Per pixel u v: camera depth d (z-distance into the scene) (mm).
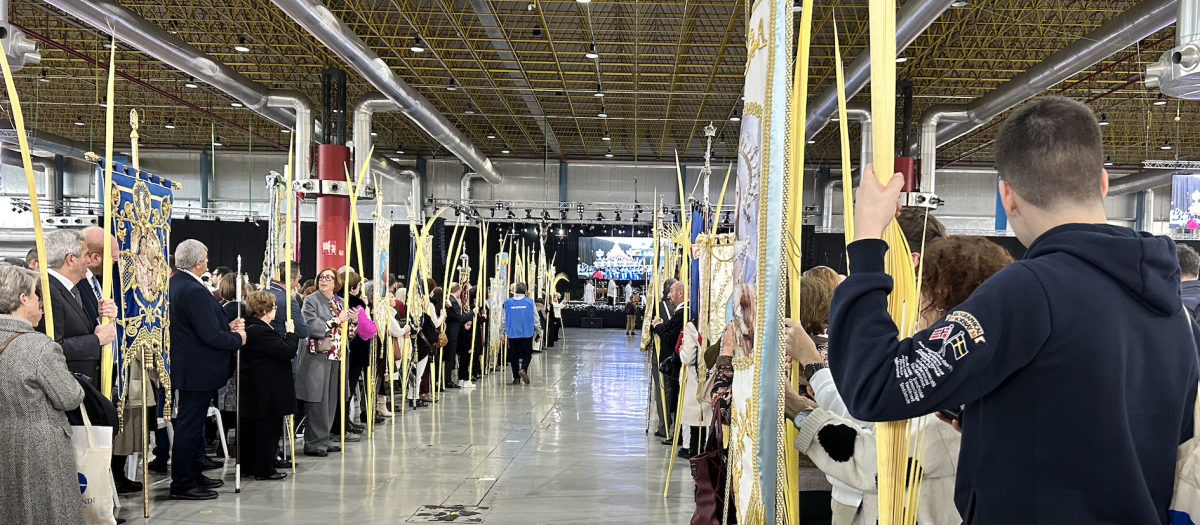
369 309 6594
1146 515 901
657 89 16922
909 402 947
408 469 5105
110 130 3209
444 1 11500
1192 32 6504
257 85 13188
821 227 22750
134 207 3484
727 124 20062
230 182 23469
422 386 8383
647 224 22953
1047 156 992
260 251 20297
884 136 1070
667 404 6176
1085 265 947
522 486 4711
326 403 5523
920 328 1433
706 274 3963
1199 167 15656
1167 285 954
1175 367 957
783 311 1178
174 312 4051
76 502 2625
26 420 2529
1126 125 18641
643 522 3992
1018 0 11000
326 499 4316
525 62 14625
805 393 1830
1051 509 917
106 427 2789
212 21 12641
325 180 12789
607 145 23453
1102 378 900
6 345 2539
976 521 994
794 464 1494
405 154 24141
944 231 1701
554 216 24562
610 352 15148
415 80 16156
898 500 1237
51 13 11867
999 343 917
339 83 13391
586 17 12148
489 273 22953
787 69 1187
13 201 21422
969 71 14891
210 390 4191
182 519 3834
